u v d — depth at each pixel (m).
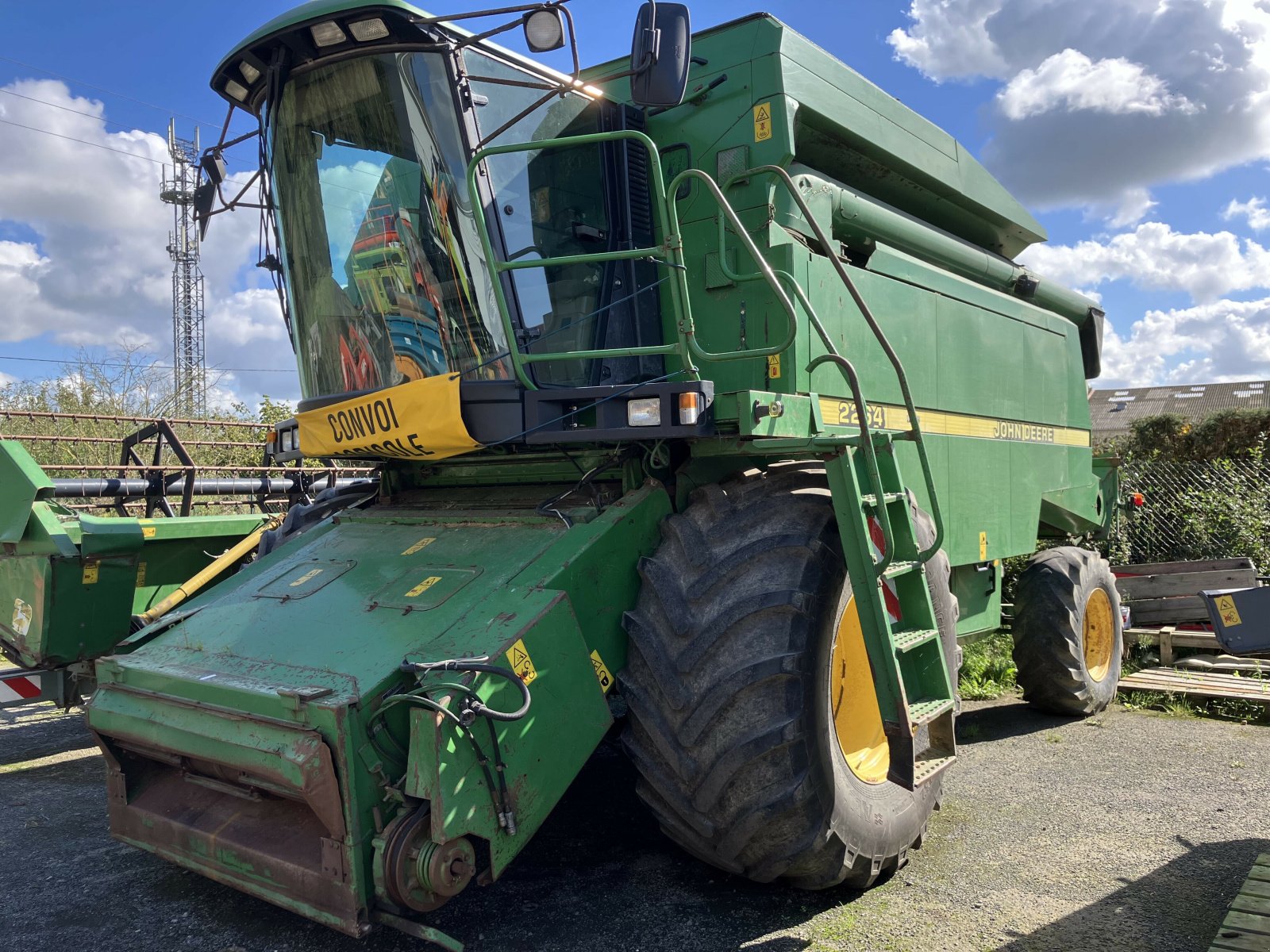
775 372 3.64
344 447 3.76
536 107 3.26
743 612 2.93
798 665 2.85
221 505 9.27
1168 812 4.09
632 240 3.89
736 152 3.80
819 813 2.89
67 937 2.99
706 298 3.86
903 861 3.49
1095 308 7.04
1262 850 3.64
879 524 3.25
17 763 5.07
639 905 3.16
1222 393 26.02
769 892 3.26
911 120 4.76
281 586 3.56
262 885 2.74
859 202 4.31
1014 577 7.96
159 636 3.43
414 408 3.40
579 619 3.03
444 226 3.43
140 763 3.28
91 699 3.24
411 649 2.78
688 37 3.05
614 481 3.64
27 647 4.85
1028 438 5.84
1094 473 7.34
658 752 3.00
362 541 3.84
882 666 3.03
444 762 2.45
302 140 3.78
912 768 3.00
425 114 3.42
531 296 3.48
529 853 3.62
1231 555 9.39
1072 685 5.66
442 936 2.42
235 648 3.12
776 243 3.68
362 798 2.53
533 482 3.92
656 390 3.00
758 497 3.30
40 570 4.75
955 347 4.98
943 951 2.83
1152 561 9.91
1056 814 4.07
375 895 2.55
